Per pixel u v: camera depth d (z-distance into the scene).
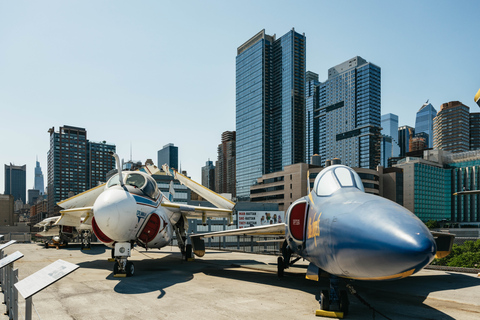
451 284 11.34
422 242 5.24
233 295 9.40
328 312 7.32
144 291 9.87
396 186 162.00
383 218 5.91
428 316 7.49
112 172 114.06
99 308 7.94
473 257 66.25
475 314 7.66
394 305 8.49
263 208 102.38
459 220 190.12
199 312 7.59
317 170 126.12
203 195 17.97
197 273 13.54
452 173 196.62
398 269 5.48
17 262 17.64
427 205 182.12
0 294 9.19
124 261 12.30
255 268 14.80
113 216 11.09
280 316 7.30
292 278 12.37
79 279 11.91
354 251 5.98
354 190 7.74
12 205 188.75
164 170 19.34
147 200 12.57
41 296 9.21
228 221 18.28
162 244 14.55
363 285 11.16
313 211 8.01
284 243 12.26
